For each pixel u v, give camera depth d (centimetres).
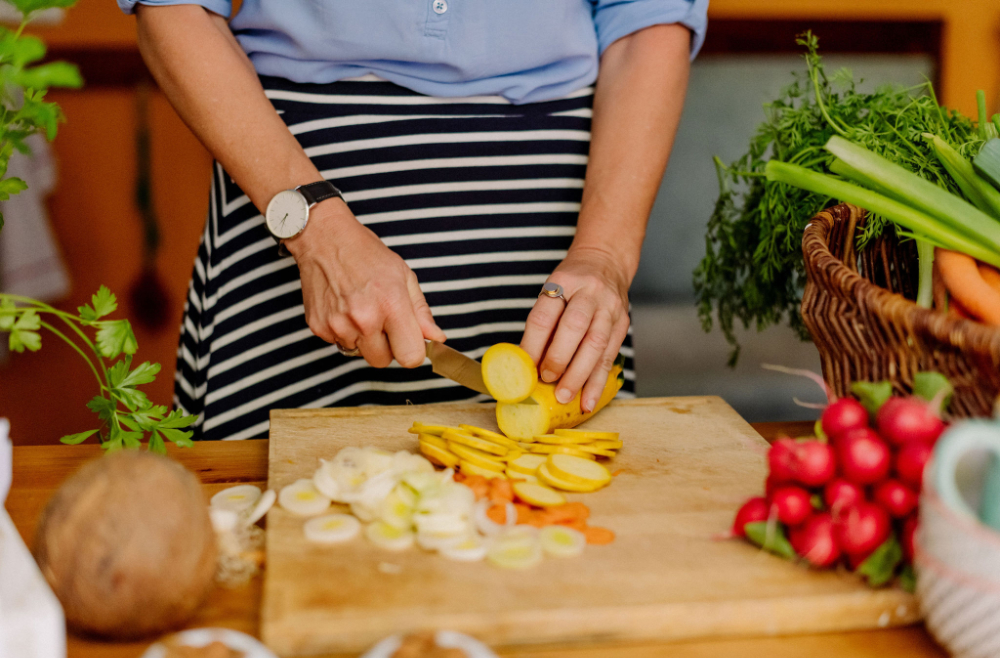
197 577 69
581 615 74
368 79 135
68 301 325
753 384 287
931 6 311
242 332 140
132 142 319
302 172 117
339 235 112
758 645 75
